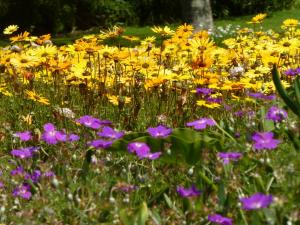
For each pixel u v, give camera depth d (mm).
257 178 871
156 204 958
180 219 847
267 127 1104
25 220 871
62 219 918
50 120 1616
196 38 1884
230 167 909
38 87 1875
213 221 790
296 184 840
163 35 1916
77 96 1790
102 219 887
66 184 1017
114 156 1131
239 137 1127
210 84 1527
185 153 1031
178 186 944
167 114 1586
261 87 1591
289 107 1106
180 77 1585
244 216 814
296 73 1584
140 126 1536
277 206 756
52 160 1148
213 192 897
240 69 1769
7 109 1760
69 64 1706
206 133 1099
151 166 1055
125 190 941
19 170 1026
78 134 1392
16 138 1417
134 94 1676
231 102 1581
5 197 968
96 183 933
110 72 1903
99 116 1608
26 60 1706
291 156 903
